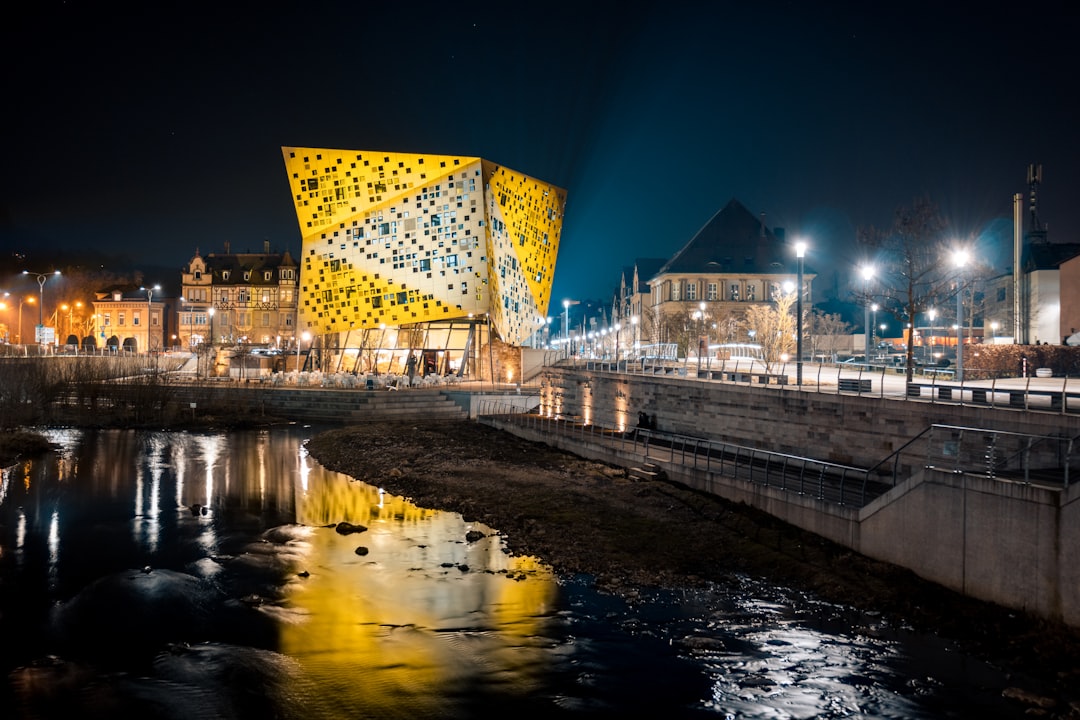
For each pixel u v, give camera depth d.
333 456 46.88
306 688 16.38
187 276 134.38
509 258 93.00
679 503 30.41
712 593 22.14
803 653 18.11
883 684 16.56
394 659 17.78
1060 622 18.05
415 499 35.06
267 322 135.00
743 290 126.81
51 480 39.06
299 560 25.30
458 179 86.12
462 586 22.78
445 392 70.25
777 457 33.12
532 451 45.47
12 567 24.23
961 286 43.94
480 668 17.38
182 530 29.12
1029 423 23.84
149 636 18.94
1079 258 72.75
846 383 33.44
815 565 23.23
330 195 87.94
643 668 17.38
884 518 22.77
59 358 74.94
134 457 47.00
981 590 19.91
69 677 16.73
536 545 26.84
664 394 43.06
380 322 88.56
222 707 15.52
